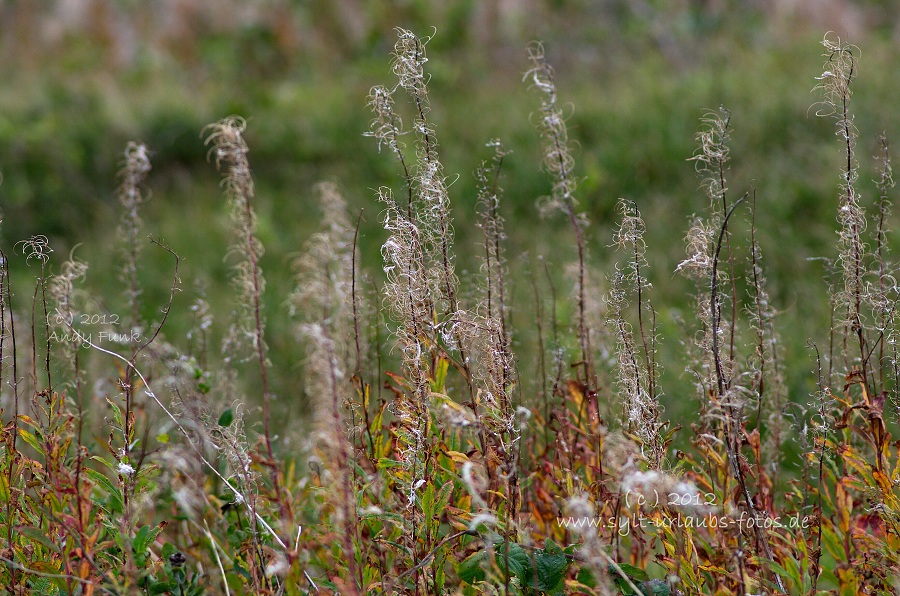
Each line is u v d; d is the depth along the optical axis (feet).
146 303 28.78
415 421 11.53
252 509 11.55
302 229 33.53
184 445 13.79
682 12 52.47
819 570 11.80
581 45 50.49
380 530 12.55
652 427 11.87
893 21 51.01
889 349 15.37
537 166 33.99
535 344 20.42
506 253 29.53
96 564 11.16
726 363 12.71
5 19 56.80
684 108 38.42
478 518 9.92
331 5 54.70
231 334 16.99
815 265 27.17
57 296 13.51
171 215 35.60
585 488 12.23
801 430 14.28
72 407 16.61
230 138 12.25
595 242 30.14
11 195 37.19
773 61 44.68
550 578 10.89
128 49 53.47
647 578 11.20
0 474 11.72
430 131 12.80
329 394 11.12
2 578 11.55
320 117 41.88
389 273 12.06
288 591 10.22
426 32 51.98
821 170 32.19
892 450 15.05
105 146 40.45
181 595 11.43
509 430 11.52
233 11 55.06
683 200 32.48
